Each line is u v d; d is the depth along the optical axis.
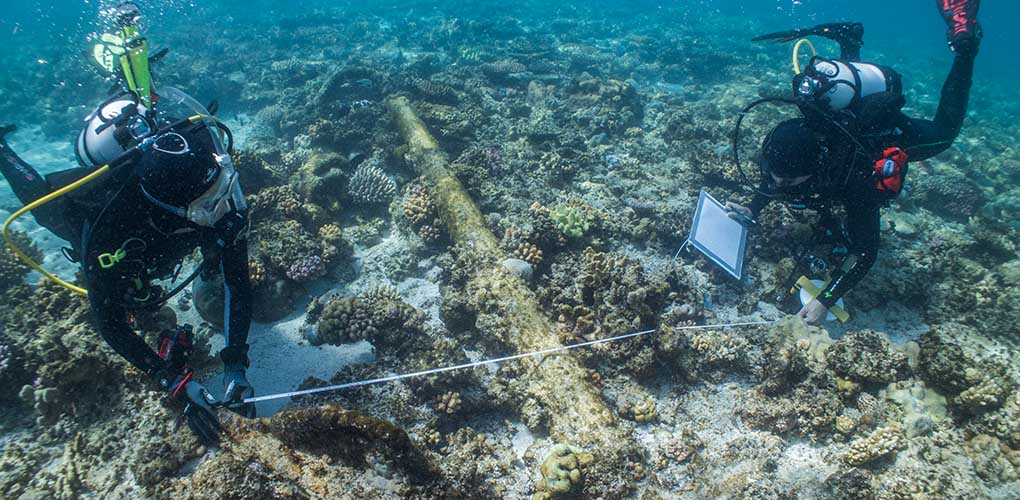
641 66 16.69
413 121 7.79
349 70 10.51
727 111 12.09
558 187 7.42
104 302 2.90
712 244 5.33
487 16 27.03
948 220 8.07
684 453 3.77
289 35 20.23
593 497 3.35
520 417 4.15
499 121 9.69
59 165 10.15
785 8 51.91
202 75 13.29
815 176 4.45
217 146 2.98
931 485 3.46
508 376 4.40
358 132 8.49
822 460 3.88
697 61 16.61
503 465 3.75
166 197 2.71
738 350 4.55
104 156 3.09
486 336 4.59
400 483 2.77
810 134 4.32
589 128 9.80
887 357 4.30
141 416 3.57
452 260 5.61
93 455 3.38
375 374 4.21
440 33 19.89
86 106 12.37
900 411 4.02
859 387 4.20
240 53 17.77
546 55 16.28
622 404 4.19
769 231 6.03
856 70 4.46
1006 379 3.90
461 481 3.42
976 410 3.84
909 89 19.83
